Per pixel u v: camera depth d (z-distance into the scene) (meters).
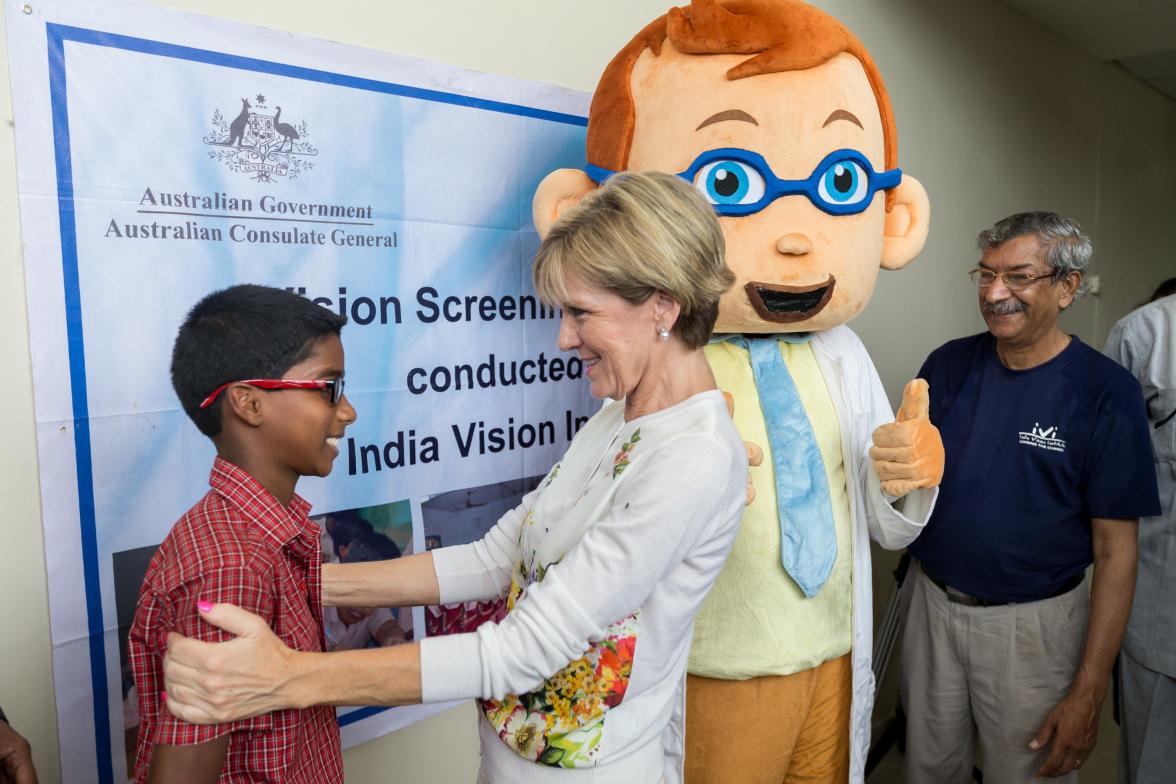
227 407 0.70
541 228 1.24
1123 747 1.71
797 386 1.28
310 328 0.72
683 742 1.01
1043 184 3.31
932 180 2.57
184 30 1.03
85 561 1.01
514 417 1.47
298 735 0.73
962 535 1.50
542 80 1.47
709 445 0.75
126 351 1.02
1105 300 3.99
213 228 1.08
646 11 1.66
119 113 0.99
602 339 0.77
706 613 1.18
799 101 1.14
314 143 1.16
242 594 0.64
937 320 2.68
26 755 0.79
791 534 1.17
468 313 1.38
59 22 0.94
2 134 0.92
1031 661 1.47
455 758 1.47
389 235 1.26
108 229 0.99
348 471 1.25
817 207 1.16
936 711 1.61
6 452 0.96
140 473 1.05
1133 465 1.36
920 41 2.42
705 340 0.81
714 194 1.15
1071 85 3.44
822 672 1.25
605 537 0.73
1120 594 1.39
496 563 0.98
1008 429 1.47
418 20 1.28
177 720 0.62
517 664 0.71
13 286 0.94
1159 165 4.52
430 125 1.29
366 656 0.68
